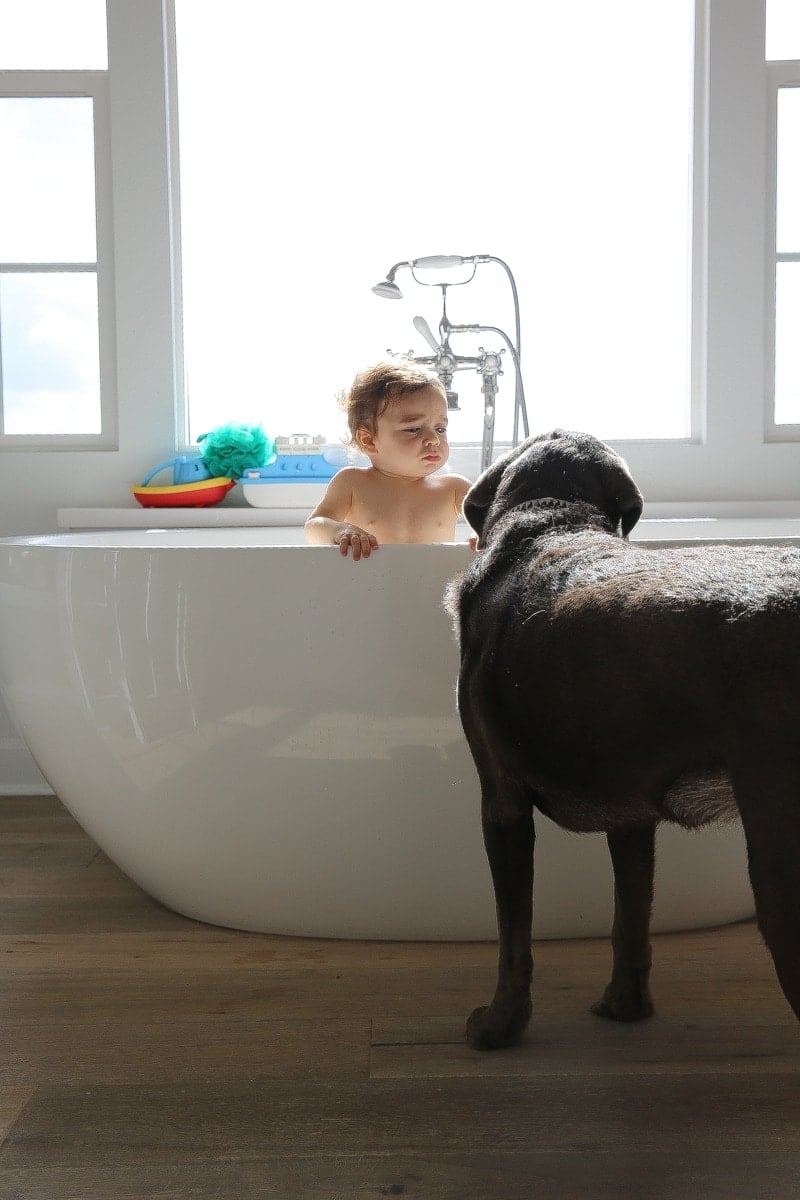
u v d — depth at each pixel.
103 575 1.60
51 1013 1.46
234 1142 1.13
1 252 2.76
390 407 1.95
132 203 2.68
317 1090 1.24
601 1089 1.22
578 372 4.66
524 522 1.27
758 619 0.92
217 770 1.62
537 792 1.17
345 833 1.62
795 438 2.77
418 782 1.59
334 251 4.39
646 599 1.00
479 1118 1.17
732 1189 1.03
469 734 1.25
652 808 1.04
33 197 2.75
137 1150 1.12
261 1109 1.20
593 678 1.03
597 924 1.67
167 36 2.68
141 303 2.69
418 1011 1.44
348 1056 1.32
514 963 1.30
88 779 1.74
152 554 1.58
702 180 2.71
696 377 2.77
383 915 1.68
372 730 1.57
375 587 1.54
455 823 1.61
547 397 4.68
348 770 1.59
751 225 2.68
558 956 1.62
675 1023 1.38
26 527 2.74
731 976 1.53
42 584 1.67
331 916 1.69
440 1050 1.33
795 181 2.74
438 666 1.55
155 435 2.72
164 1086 1.25
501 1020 1.31
